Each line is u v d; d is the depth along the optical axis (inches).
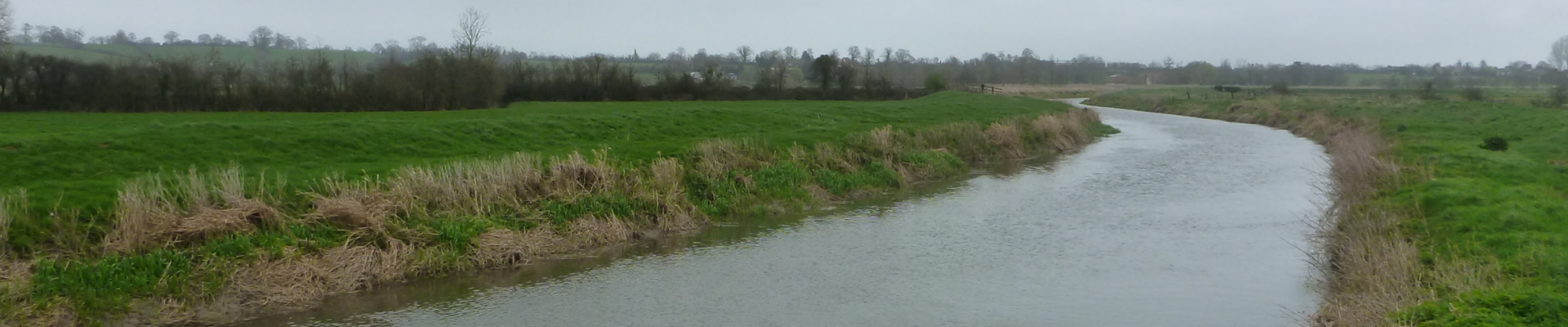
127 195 476.7
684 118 1174.3
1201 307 450.6
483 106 1689.2
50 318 388.2
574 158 685.3
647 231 625.0
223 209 494.6
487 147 869.2
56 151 650.8
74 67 1414.9
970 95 2381.9
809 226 665.6
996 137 1163.3
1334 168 852.0
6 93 1387.8
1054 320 429.4
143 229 451.2
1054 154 1208.8
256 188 559.8
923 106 1704.0
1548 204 547.2
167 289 422.0
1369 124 1424.7
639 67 3705.7
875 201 784.3
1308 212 723.4
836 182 810.2
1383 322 359.9
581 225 588.4
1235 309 447.5
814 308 450.3
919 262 546.3
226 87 1492.4
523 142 911.7
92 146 679.1
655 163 749.3
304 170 667.4
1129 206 754.8
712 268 532.7
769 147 883.4
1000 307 450.9
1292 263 544.4
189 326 410.0
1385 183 688.4
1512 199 566.9
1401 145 1065.5
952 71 4293.8
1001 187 871.1
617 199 629.9
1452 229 511.2
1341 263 502.3
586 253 567.5
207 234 462.6
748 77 3592.5
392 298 465.1
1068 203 772.6
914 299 466.0
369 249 493.4
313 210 528.4
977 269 529.7
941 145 1069.8
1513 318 333.7
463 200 580.4
